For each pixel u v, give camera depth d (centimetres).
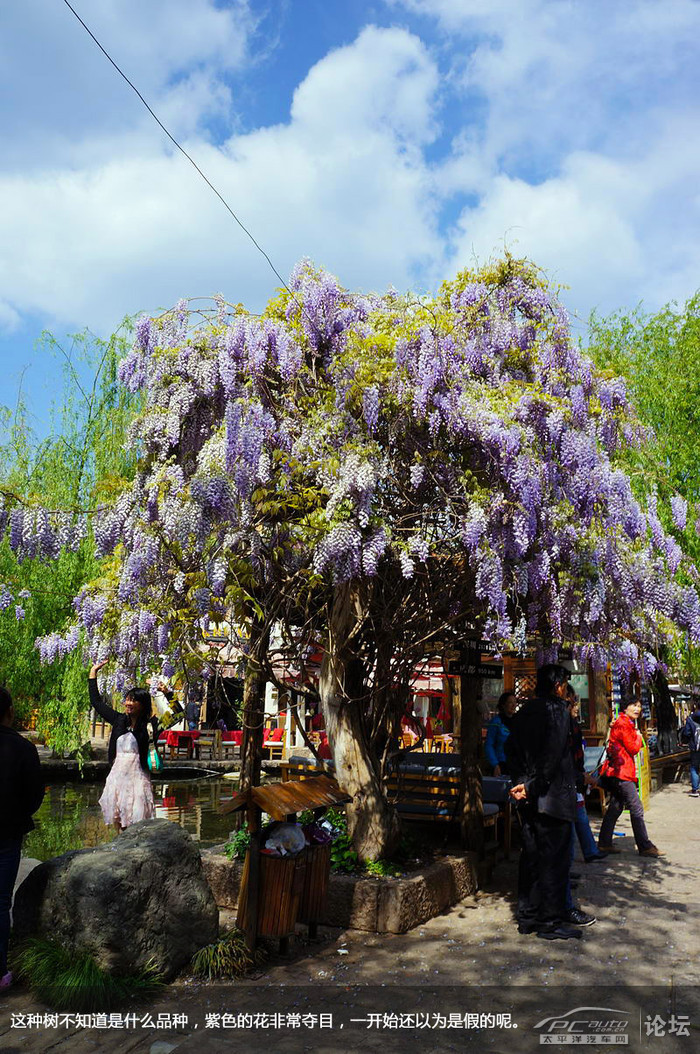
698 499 1499
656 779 1570
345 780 682
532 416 615
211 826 1299
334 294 645
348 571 562
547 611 653
